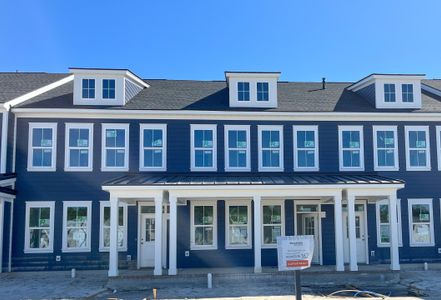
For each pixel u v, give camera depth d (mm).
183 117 21469
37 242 20203
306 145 21891
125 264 20422
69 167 20719
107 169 20906
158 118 21406
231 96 22125
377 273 17922
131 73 22109
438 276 18844
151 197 17875
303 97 23969
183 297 14664
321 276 17844
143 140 21250
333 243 21344
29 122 20766
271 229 21203
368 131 22156
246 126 21750
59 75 25156
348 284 17047
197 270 19484
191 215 20922
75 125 20984
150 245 20922
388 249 21500
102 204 20656
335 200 18469
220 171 21359
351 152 22000
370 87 23391
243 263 20828
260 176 20844
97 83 21484
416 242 21547
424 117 22344
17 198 20281
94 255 20375
